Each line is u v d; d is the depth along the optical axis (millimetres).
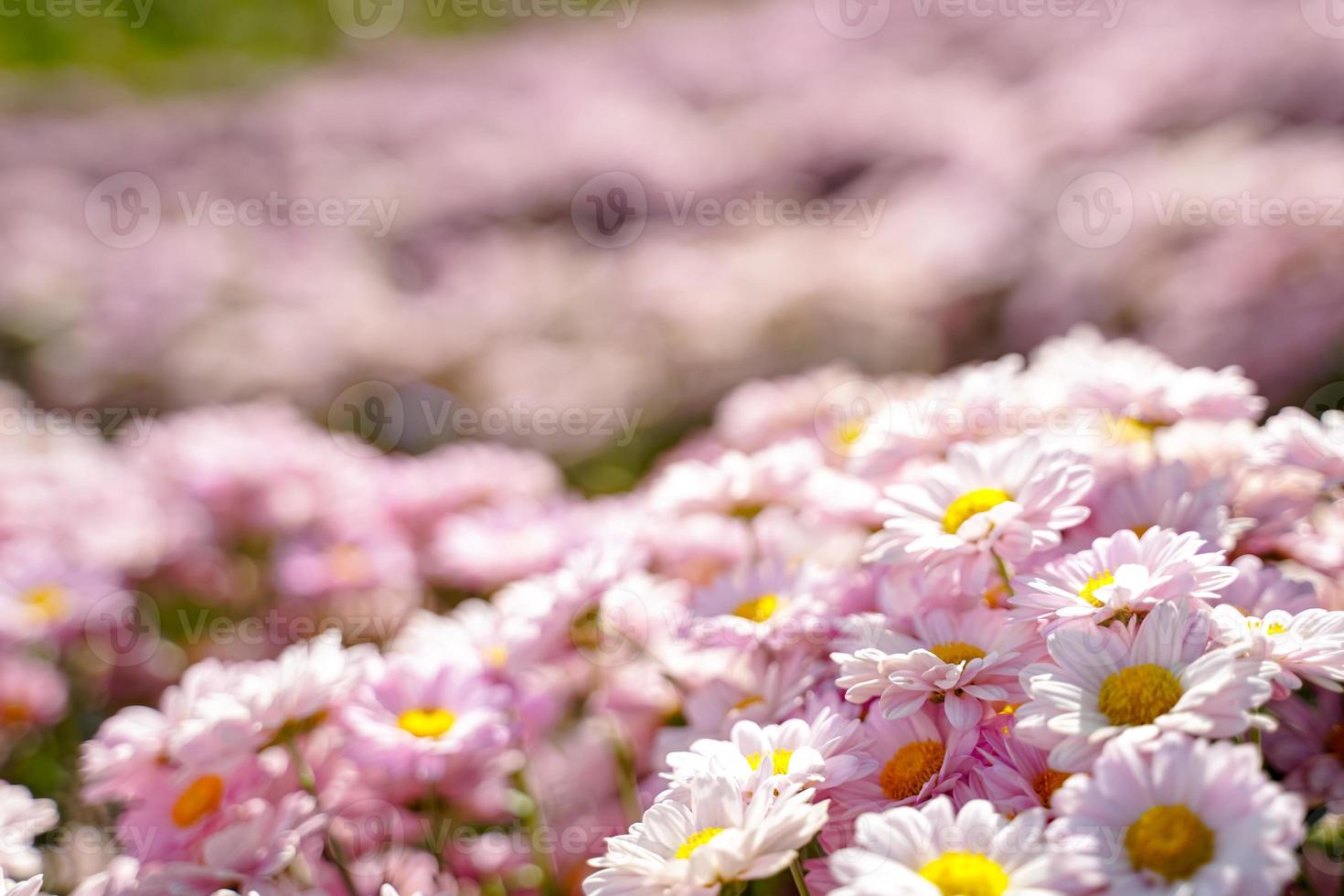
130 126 6746
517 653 1409
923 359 3562
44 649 2072
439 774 1244
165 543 2268
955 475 1210
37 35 9695
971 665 1016
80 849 1609
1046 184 4242
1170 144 4281
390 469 2430
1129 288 3375
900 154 5402
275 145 6395
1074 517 1121
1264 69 4355
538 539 1828
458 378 3783
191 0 10523
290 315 3971
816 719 1045
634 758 1509
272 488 2340
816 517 1513
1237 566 1127
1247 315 2979
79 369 3760
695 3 10281
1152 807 809
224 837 1161
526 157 5887
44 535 2307
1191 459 1379
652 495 1786
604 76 7734
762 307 3719
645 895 878
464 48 9555
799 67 7254
